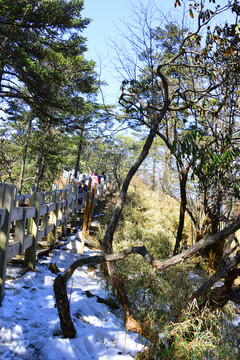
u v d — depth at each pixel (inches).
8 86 616.4
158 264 113.8
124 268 214.4
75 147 1181.7
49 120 698.2
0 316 133.5
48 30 618.2
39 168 948.0
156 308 159.3
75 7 579.8
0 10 527.8
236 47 171.8
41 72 581.3
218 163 173.0
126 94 192.7
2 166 745.0
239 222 105.5
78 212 512.1
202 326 139.0
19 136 751.1
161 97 225.0
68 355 115.3
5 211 148.5
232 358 127.3
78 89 709.9
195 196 294.0
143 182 600.7
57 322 135.0
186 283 196.2
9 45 551.8
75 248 301.6
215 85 191.5
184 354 122.0
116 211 157.8
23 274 191.9
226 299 137.9
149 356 125.4
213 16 152.9
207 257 266.5
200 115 206.8
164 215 393.4
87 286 206.4
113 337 139.7
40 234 231.9
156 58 220.7
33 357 111.3
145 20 212.4
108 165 1083.9
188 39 170.4
